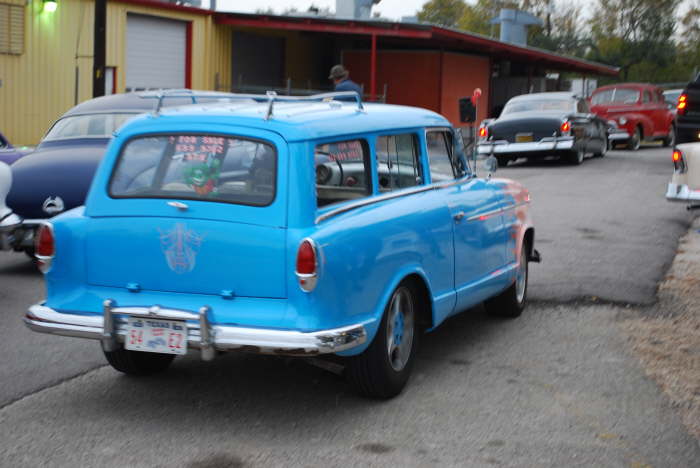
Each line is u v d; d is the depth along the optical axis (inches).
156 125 199.5
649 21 3043.8
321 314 182.5
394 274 204.4
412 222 213.0
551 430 192.5
